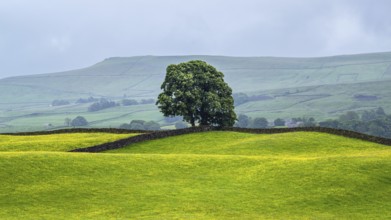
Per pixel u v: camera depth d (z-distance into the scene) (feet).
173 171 212.43
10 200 177.99
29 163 208.03
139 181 199.52
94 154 229.45
